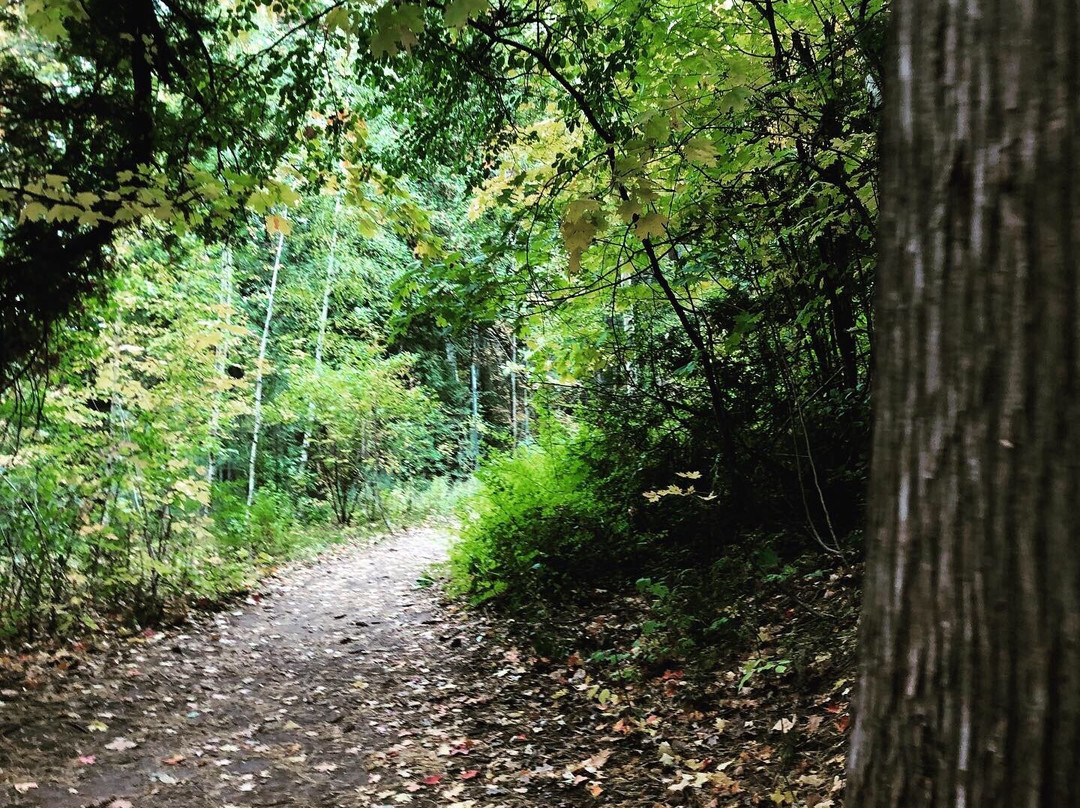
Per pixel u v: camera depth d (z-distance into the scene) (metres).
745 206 5.14
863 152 4.66
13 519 6.92
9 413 6.61
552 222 5.99
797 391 6.05
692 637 5.31
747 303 6.51
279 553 11.28
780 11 5.44
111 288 6.01
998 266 1.14
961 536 1.18
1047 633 1.10
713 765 3.79
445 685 5.59
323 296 19.14
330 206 17.70
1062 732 1.09
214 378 9.23
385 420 16.30
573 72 5.78
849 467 6.11
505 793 3.80
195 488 8.14
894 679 1.28
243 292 18.98
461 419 23.52
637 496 7.74
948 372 1.20
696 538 7.09
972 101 1.17
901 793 1.26
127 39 4.49
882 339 1.33
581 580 7.26
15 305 5.00
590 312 7.52
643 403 7.55
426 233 5.80
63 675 5.57
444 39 5.32
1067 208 1.08
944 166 1.21
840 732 3.63
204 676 5.86
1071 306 1.08
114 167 4.83
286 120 5.43
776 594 5.61
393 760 4.30
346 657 6.46
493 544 7.91
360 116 5.75
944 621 1.20
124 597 7.37
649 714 4.56
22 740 4.38
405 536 14.66
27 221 4.67
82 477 7.46
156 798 3.81
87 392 7.71
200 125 5.16
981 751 1.16
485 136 6.18
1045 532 1.10
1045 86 1.10
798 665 4.38
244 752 4.45
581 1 5.20
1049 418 1.10
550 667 5.71
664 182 5.40
